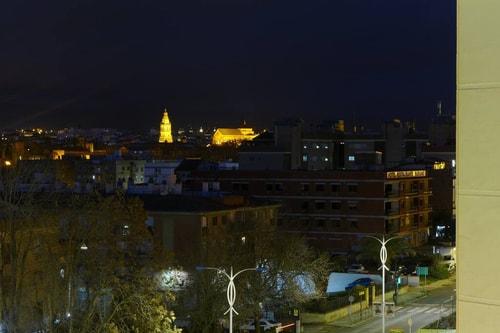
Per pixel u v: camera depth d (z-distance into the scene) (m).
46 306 49.84
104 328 45.03
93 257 52.72
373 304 80.88
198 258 70.94
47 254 50.25
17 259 49.66
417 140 199.38
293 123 166.00
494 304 10.02
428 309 85.38
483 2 10.14
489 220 10.08
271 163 153.12
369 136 190.62
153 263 60.88
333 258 106.75
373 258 100.56
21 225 52.72
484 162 10.11
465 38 10.27
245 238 76.50
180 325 66.25
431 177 136.12
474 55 10.20
